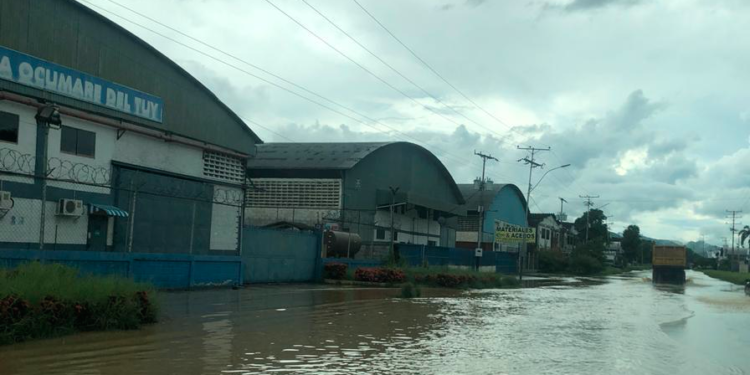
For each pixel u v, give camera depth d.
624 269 122.38
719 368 11.70
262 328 13.70
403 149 49.62
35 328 10.86
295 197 41.41
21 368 8.73
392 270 31.95
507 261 67.19
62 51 18.95
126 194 21.22
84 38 19.75
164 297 18.91
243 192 27.36
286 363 9.92
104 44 20.48
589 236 120.94
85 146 19.75
